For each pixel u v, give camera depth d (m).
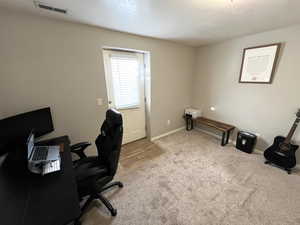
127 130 2.99
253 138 2.44
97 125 2.29
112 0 1.29
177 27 2.01
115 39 2.18
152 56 2.71
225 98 2.98
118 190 1.75
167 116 3.37
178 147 2.83
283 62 2.10
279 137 2.16
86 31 1.92
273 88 2.26
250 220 1.36
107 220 1.39
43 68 1.71
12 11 1.46
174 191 1.73
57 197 0.86
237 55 2.63
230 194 1.67
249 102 2.60
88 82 2.08
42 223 0.70
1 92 1.53
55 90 1.84
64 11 1.50
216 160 2.36
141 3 1.35
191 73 3.54
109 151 1.42
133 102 2.90
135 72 2.78
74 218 0.74
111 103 2.60
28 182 0.99
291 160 1.97
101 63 2.13
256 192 1.69
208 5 1.40
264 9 1.48
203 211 1.46
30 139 1.29
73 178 1.03
